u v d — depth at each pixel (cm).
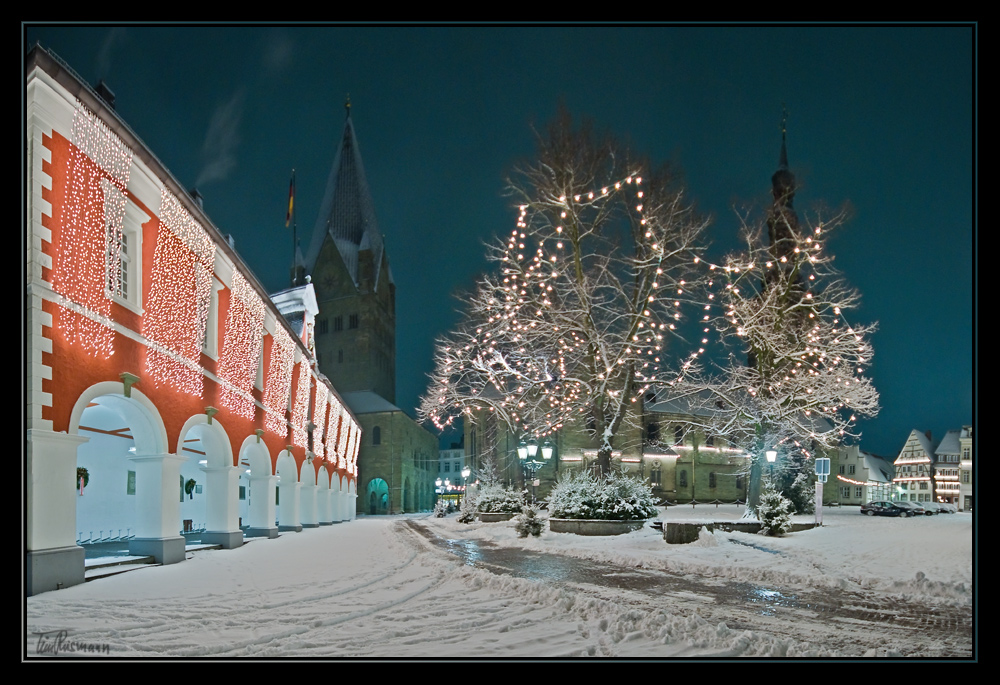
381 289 10938
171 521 1580
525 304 2641
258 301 2405
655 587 1142
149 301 1548
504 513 3238
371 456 8638
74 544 1179
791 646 684
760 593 1071
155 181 1552
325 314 10525
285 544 2200
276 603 970
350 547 2052
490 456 5522
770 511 1888
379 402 9319
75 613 901
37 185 1140
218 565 1505
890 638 753
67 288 1212
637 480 2483
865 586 1127
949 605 959
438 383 3189
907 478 5862
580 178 2611
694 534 1806
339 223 10869
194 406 1803
